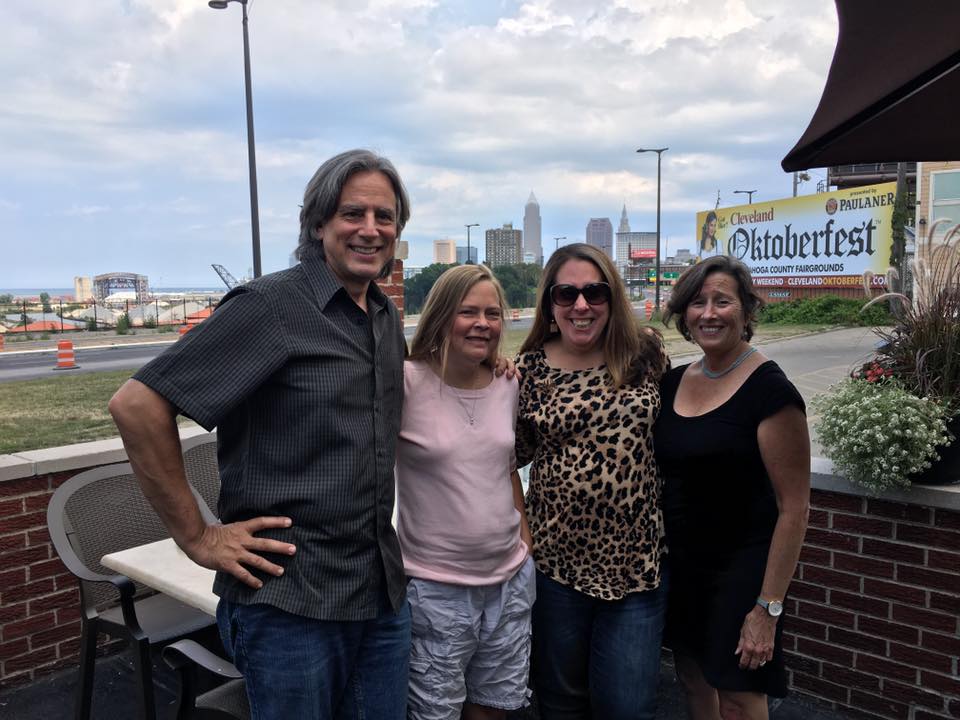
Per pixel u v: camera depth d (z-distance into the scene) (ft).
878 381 9.47
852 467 9.14
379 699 6.19
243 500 5.56
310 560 5.51
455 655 6.86
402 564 6.22
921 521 9.10
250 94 60.49
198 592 7.70
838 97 6.30
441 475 6.79
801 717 9.75
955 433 8.83
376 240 5.81
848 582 9.73
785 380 6.79
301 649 5.54
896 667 9.40
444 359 6.80
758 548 7.07
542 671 7.64
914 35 5.66
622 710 7.31
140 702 8.38
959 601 8.87
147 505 10.41
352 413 5.63
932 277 9.72
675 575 7.52
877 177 108.88
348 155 5.84
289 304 5.46
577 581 7.25
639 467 7.16
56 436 28.09
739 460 6.97
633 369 7.29
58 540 8.85
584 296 7.07
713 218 104.27
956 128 6.80
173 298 160.86
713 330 7.04
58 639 11.15
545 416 7.20
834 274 84.64
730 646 7.11
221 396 5.19
